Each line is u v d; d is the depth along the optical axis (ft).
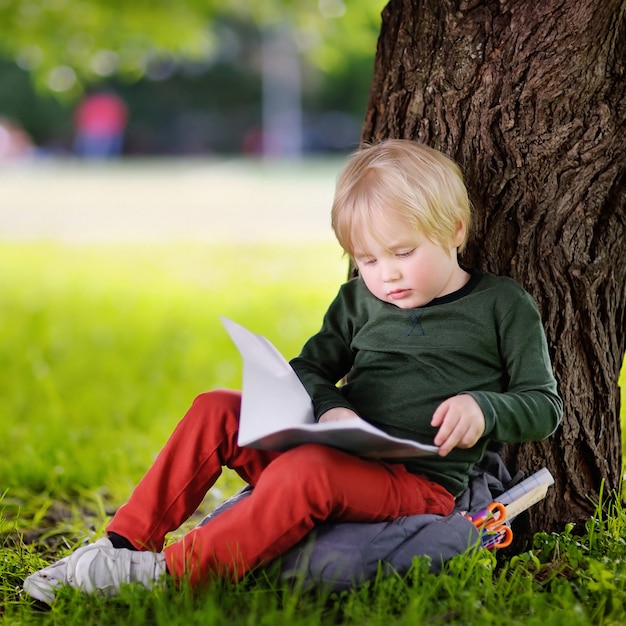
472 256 15.12
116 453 22.15
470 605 11.76
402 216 12.91
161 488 13.23
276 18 57.93
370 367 13.85
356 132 227.81
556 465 15.14
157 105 234.38
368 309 14.15
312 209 93.20
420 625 11.44
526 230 14.84
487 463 14.53
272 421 12.48
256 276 55.31
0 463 21.57
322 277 54.49
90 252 68.69
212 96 234.38
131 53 55.42
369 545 12.35
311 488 12.01
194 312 43.86
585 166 14.52
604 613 12.25
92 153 229.66
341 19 51.13
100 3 50.47
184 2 52.01
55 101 218.38
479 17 14.76
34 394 29.04
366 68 213.46
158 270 59.06
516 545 14.93
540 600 12.16
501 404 12.55
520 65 14.44
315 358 14.46
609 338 15.25
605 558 13.39
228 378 30.71
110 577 12.60
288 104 225.15
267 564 12.55
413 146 13.64
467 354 13.38
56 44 52.90
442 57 15.12
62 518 18.78
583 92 14.26
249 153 230.48
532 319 13.47
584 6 13.84
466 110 15.02
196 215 91.25
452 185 13.47
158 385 29.76
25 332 39.40
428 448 11.71
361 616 11.59
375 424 13.58
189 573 12.39
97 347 36.35
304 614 12.03
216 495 19.48
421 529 12.61
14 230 83.56
